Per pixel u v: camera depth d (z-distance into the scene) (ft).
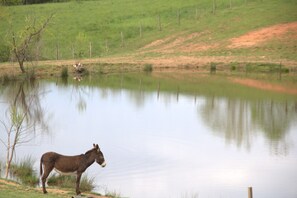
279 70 201.67
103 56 242.58
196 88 167.32
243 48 228.63
